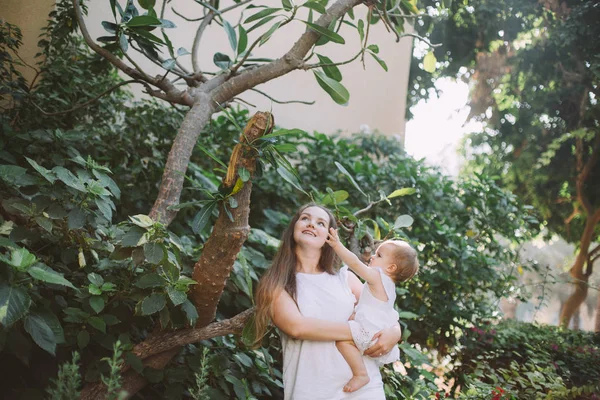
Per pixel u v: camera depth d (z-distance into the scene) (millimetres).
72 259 2699
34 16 4656
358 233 3082
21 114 3826
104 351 2883
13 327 2459
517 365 4449
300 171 5164
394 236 3256
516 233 5906
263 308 2484
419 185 5227
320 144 5227
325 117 6523
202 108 3145
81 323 2650
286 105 6328
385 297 2523
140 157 4258
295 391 2412
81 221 2545
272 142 2422
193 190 4117
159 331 2660
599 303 12266
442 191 5562
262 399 3465
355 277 2828
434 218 5398
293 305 2459
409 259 2646
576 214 12492
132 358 2545
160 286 2482
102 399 2570
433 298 4910
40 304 2641
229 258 2496
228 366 2922
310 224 2621
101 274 2832
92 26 5145
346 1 3236
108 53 3117
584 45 11492
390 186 5168
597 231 12609
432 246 5055
